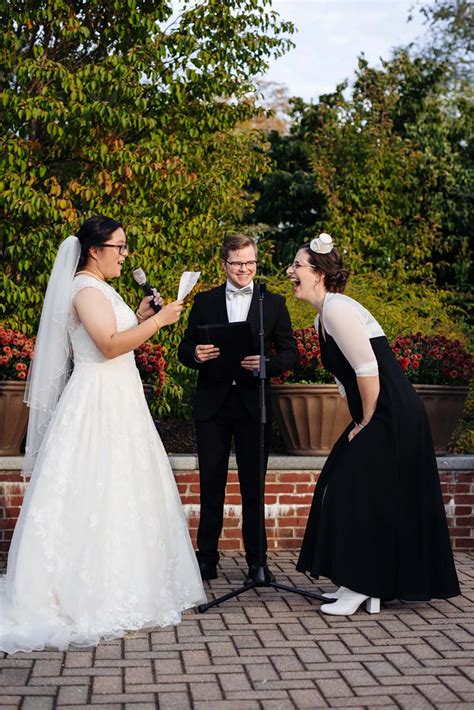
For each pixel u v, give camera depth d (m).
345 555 4.50
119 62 7.43
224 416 5.26
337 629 4.31
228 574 5.53
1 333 6.17
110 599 4.24
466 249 14.35
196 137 8.45
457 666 3.75
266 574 4.94
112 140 7.72
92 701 3.31
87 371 4.55
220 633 4.23
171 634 4.22
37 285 7.90
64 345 4.64
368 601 4.62
